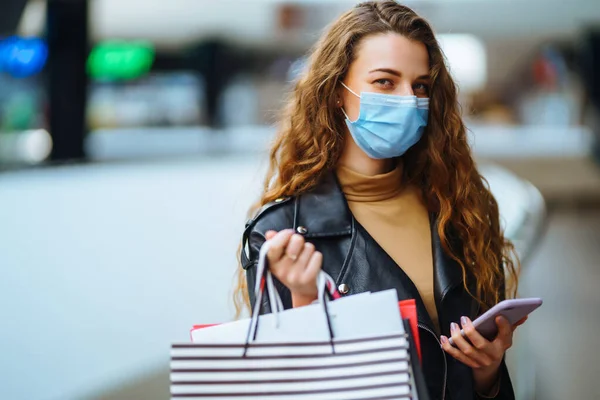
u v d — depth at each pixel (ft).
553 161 91.25
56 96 83.20
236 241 37.42
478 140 97.30
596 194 89.15
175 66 111.45
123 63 110.11
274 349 7.38
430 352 8.84
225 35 106.42
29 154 82.07
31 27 81.87
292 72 10.49
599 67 97.71
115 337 24.52
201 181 58.59
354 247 8.98
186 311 27.35
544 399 24.04
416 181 9.94
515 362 19.85
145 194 51.39
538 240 30.42
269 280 7.69
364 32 9.15
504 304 8.06
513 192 36.91
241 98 114.42
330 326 7.50
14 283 29.60
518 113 114.52
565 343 29.68
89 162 82.12
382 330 7.56
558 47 105.70
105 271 31.22
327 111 9.34
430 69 9.34
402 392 7.24
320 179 9.37
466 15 96.27
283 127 9.86
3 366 22.13
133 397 20.48
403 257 9.29
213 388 7.35
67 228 39.42
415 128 9.09
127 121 111.86
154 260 33.71
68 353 23.20
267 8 104.06
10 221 40.27
